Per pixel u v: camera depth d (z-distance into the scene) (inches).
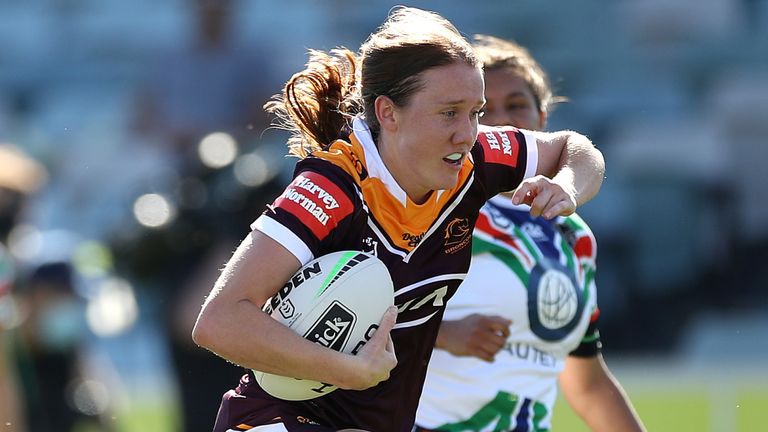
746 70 2411.4
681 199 2183.8
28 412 981.2
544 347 561.3
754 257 2130.9
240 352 404.5
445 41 420.8
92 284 1039.0
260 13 2500.0
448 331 537.6
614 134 2326.5
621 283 2089.1
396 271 436.1
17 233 967.6
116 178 2144.4
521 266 553.0
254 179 901.2
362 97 436.1
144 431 1215.6
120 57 2564.0
